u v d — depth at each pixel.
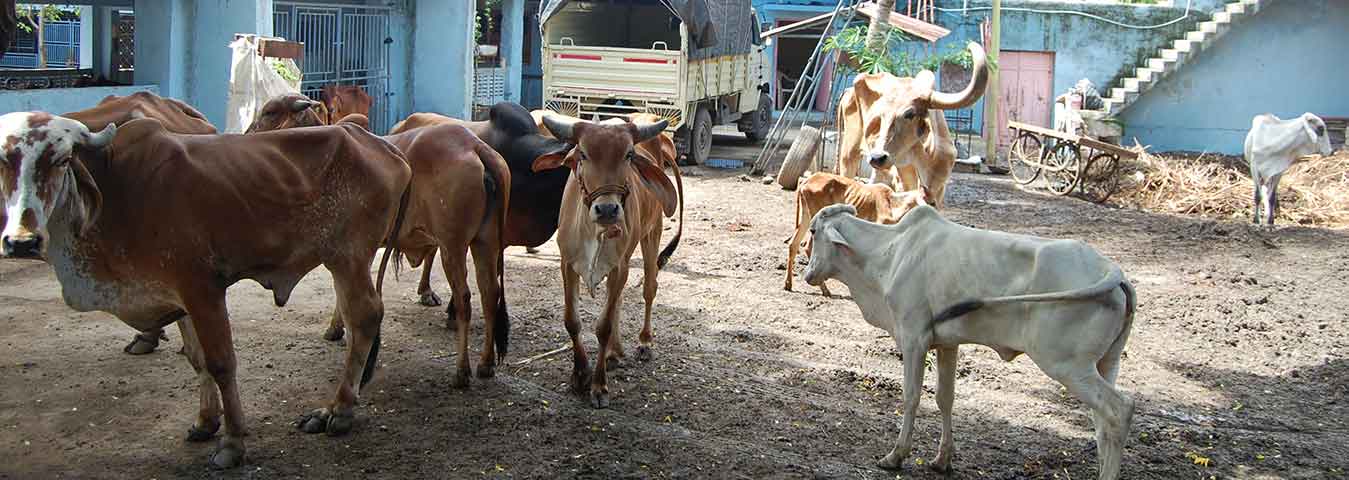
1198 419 7.50
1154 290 11.05
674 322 9.30
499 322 7.48
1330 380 8.49
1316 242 13.82
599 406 7.15
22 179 5.22
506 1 22.44
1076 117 18.59
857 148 13.25
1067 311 5.60
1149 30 22.86
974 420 7.30
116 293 5.87
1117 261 12.45
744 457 6.44
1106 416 5.56
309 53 17.48
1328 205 16.25
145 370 7.41
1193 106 22.47
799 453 6.58
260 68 11.59
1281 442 7.09
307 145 6.15
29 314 8.54
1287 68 22.03
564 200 7.32
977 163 20.02
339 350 8.00
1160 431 7.15
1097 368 5.93
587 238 7.04
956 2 23.67
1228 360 8.89
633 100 18.78
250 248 5.96
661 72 18.48
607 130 6.85
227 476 5.86
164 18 14.83
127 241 5.75
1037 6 23.25
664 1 17.98
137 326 6.12
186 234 5.73
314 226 6.17
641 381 7.72
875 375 8.09
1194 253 12.98
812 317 9.66
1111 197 16.98
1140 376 8.39
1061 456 6.68
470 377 7.38
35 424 6.43
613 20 21.42
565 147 7.27
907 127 11.41
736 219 14.23
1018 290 5.78
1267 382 8.41
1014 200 16.72
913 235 6.25
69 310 8.69
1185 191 16.92
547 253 11.79
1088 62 23.23
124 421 6.54
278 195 5.99
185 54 15.24
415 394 7.21
